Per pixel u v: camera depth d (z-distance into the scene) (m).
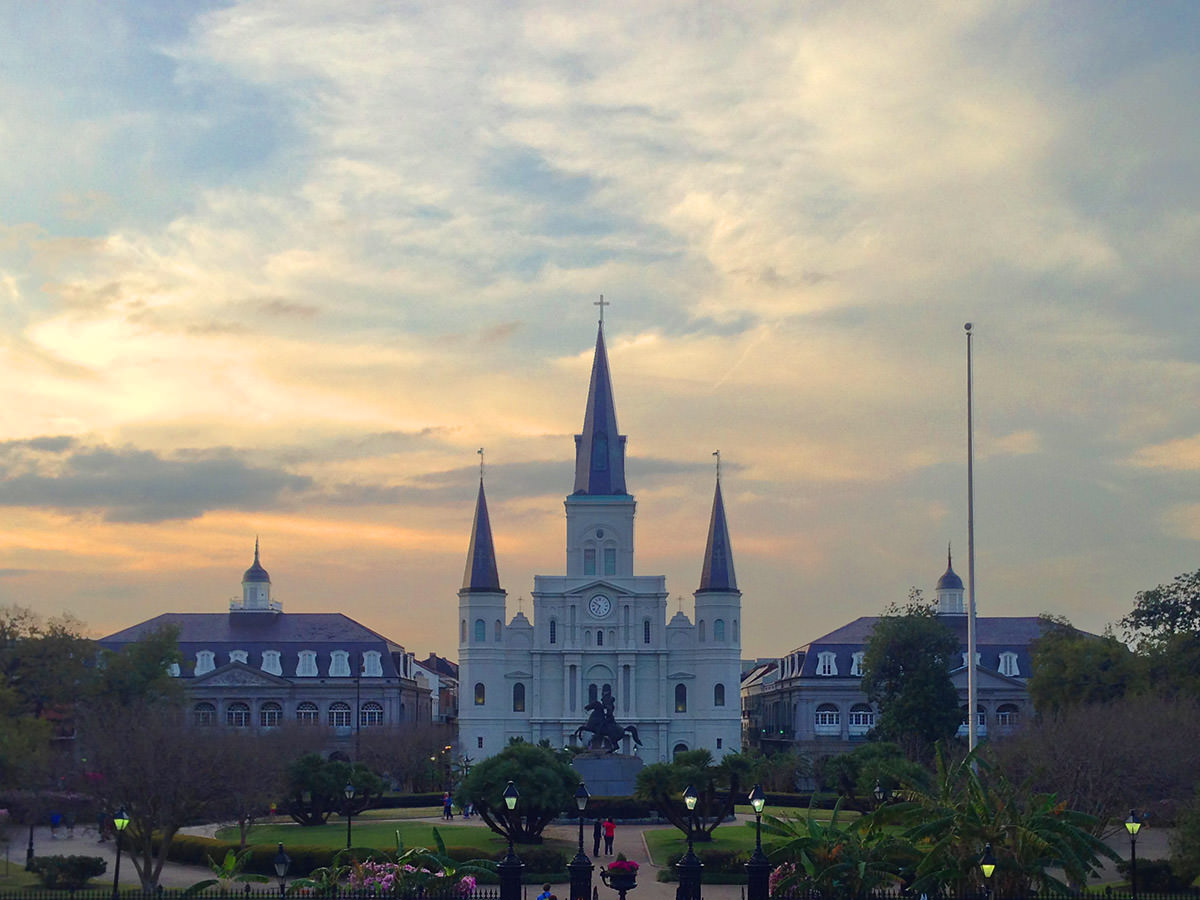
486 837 81.19
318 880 52.94
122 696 110.56
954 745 119.00
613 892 62.16
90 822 96.19
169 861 76.88
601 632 155.88
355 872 52.47
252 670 157.88
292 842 79.25
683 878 53.81
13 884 65.31
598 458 161.25
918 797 48.75
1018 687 156.00
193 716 121.19
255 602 168.75
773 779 124.19
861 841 49.03
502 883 50.94
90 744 81.38
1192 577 107.31
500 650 155.00
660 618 156.25
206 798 71.81
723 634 155.25
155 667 114.00
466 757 145.38
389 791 134.75
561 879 67.19
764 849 51.22
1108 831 81.81
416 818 100.50
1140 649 105.38
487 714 153.50
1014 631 166.50
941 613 171.12
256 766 78.38
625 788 99.44
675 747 154.62
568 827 90.88
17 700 90.31
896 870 47.94
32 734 83.25
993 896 44.84
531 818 77.75
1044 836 44.81
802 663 165.75
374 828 88.75
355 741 144.25
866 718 162.00
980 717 156.50
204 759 71.69
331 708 159.50
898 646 133.88
